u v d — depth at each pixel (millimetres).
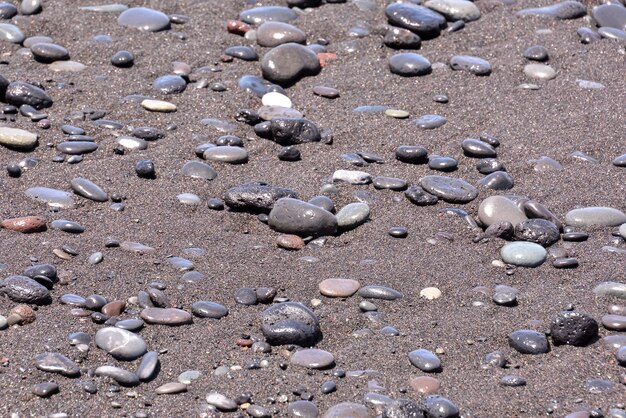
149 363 4133
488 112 6652
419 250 5227
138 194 5648
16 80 6754
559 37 7598
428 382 4070
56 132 6234
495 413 3908
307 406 3900
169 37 7520
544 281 4957
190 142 6219
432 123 6484
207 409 3893
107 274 4848
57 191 5559
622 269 5004
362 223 5477
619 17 7809
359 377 4137
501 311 4676
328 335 4492
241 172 5941
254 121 6480
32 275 4711
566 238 5312
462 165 6086
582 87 6938
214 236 5309
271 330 4352
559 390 4051
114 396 3973
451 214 5574
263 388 4039
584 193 5762
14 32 7312
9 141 5961
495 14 7930
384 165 6078
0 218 5281
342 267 5031
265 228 5445
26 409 3861
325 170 5984
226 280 4871
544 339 4371
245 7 8055
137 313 4543
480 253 5223
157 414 3863
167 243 5195
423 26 7547
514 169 6039
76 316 4484
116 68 7066
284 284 4871
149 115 6512
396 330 4500
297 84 7027
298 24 7777
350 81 7035
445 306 4723
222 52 7359
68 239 5152
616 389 4051
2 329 4359
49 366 4070
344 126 6480
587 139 6336
